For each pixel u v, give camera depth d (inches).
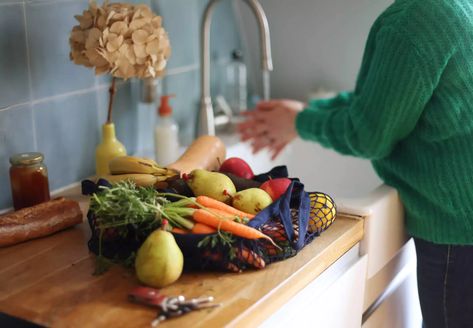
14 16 58.4
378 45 53.2
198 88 83.8
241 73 88.4
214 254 45.1
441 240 57.6
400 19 51.9
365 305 59.1
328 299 49.9
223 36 87.2
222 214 47.2
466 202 55.5
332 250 50.2
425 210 58.2
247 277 45.1
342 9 80.1
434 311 61.2
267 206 48.0
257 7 71.0
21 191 55.7
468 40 51.9
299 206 49.1
